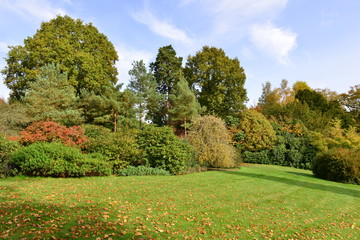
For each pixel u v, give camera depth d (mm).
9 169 9180
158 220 5133
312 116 26203
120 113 21859
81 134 13242
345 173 12852
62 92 17234
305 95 31625
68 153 9820
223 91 29047
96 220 4734
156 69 33406
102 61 25453
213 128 15727
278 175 13734
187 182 9992
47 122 12680
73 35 23516
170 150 12477
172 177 11250
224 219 5566
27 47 22016
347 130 22609
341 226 5734
